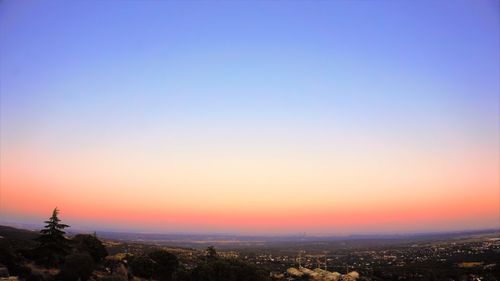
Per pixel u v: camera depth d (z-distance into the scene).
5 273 61.34
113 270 86.56
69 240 88.44
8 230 149.00
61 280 66.31
